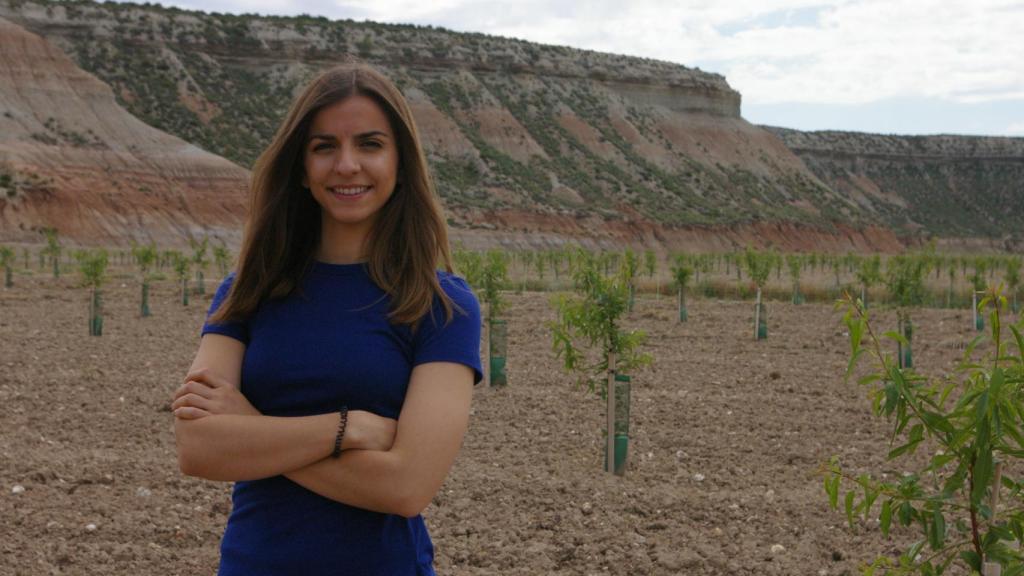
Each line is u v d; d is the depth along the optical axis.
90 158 76.25
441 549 5.55
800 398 10.75
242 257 2.23
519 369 13.12
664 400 10.58
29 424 8.88
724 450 8.23
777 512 6.27
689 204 125.62
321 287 2.20
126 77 102.50
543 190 112.44
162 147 82.00
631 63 156.25
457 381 2.14
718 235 116.12
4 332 16.45
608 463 7.30
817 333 18.17
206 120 101.19
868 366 13.40
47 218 68.19
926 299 27.70
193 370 2.16
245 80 113.31
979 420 2.37
